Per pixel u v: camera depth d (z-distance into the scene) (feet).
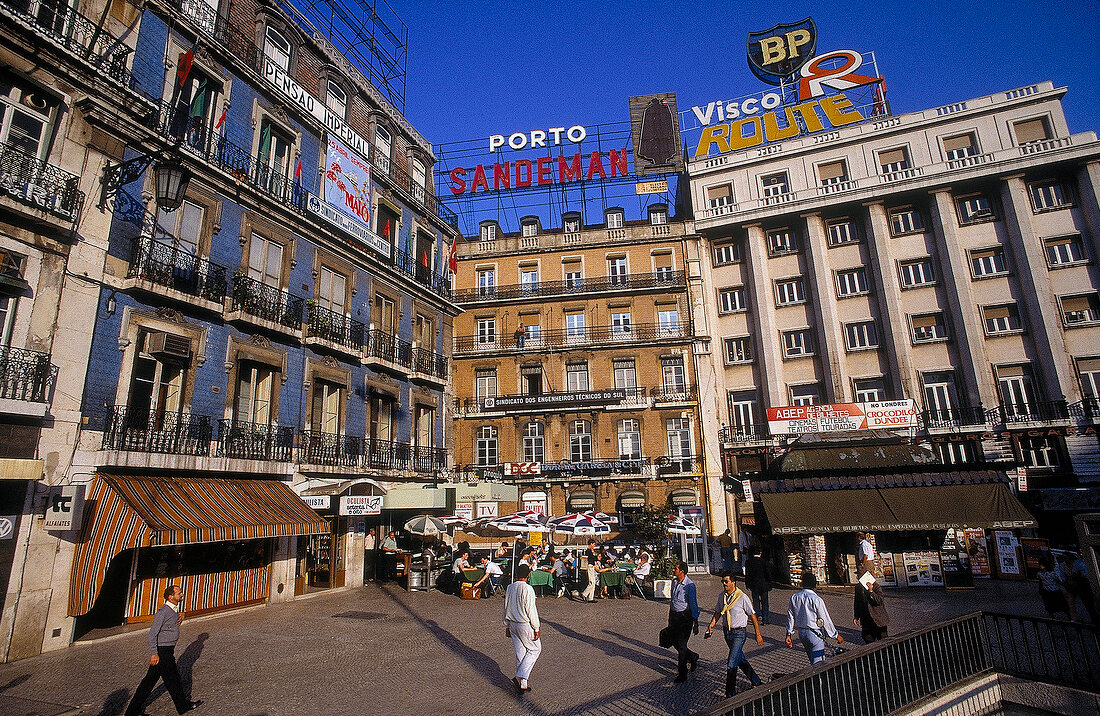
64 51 40.57
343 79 74.08
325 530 52.60
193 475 47.29
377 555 71.77
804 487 64.03
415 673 30.50
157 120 47.73
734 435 102.78
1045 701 24.82
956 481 61.41
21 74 38.88
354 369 69.46
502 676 29.89
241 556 50.90
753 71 122.42
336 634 40.19
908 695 22.67
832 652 33.06
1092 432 85.40
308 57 69.67
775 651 34.71
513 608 28.22
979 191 101.35
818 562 62.75
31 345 37.68
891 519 59.77
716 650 35.53
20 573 35.19
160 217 48.39
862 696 20.83
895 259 103.60
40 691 28.02
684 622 28.84
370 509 55.88
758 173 114.93
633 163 124.16
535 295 111.45
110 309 43.06
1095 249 92.27
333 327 65.31
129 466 41.55
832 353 102.42
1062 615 40.73
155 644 24.43
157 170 42.70
